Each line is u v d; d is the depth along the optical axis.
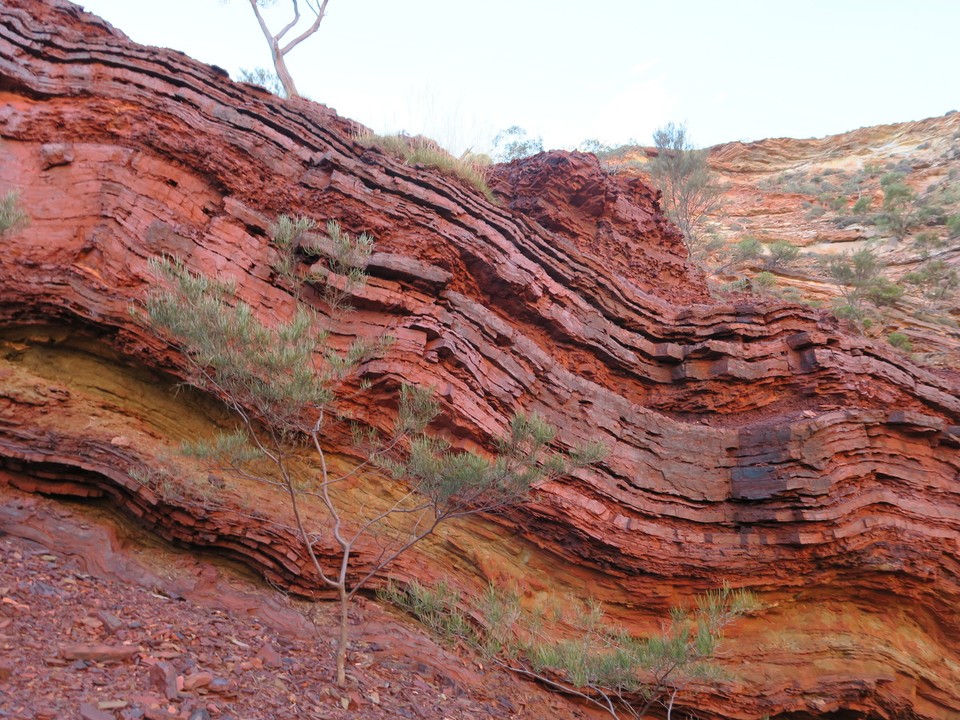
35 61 8.84
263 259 8.94
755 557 10.02
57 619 5.35
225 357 6.35
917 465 11.11
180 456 7.75
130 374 8.05
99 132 8.71
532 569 9.57
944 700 10.08
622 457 10.21
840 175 41.59
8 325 7.66
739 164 45.59
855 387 11.38
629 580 9.84
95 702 4.33
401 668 7.21
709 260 28.56
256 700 5.21
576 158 12.87
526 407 9.78
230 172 9.20
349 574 8.12
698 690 9.30
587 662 7.45
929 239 30.80
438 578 8.62
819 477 10.27
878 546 10.31
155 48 9.43
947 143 41.38
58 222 7.98
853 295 24.48
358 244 8.11
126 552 7.24
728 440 10.85
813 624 10.27
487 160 13.30
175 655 5.37
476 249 10.15
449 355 8.93
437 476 6.84
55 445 7.23
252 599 7.40
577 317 11.24
